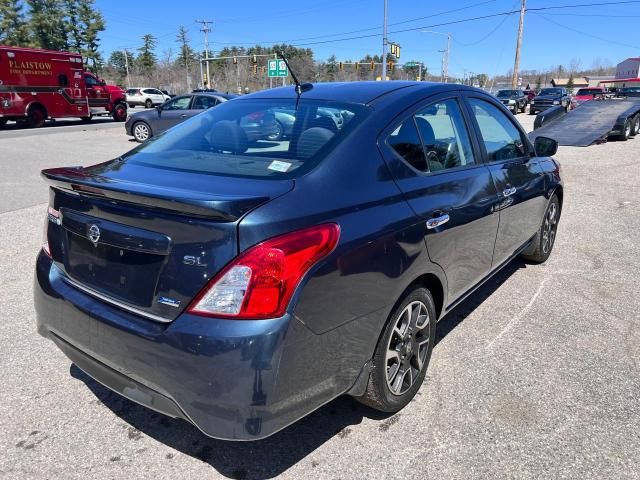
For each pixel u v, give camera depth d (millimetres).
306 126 2678
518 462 2439
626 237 6105
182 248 2012
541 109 32812
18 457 2463
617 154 13406
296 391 2074
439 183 2875
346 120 2658
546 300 4297
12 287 4461
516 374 3176
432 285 3000
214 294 1954
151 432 2660
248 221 1948
